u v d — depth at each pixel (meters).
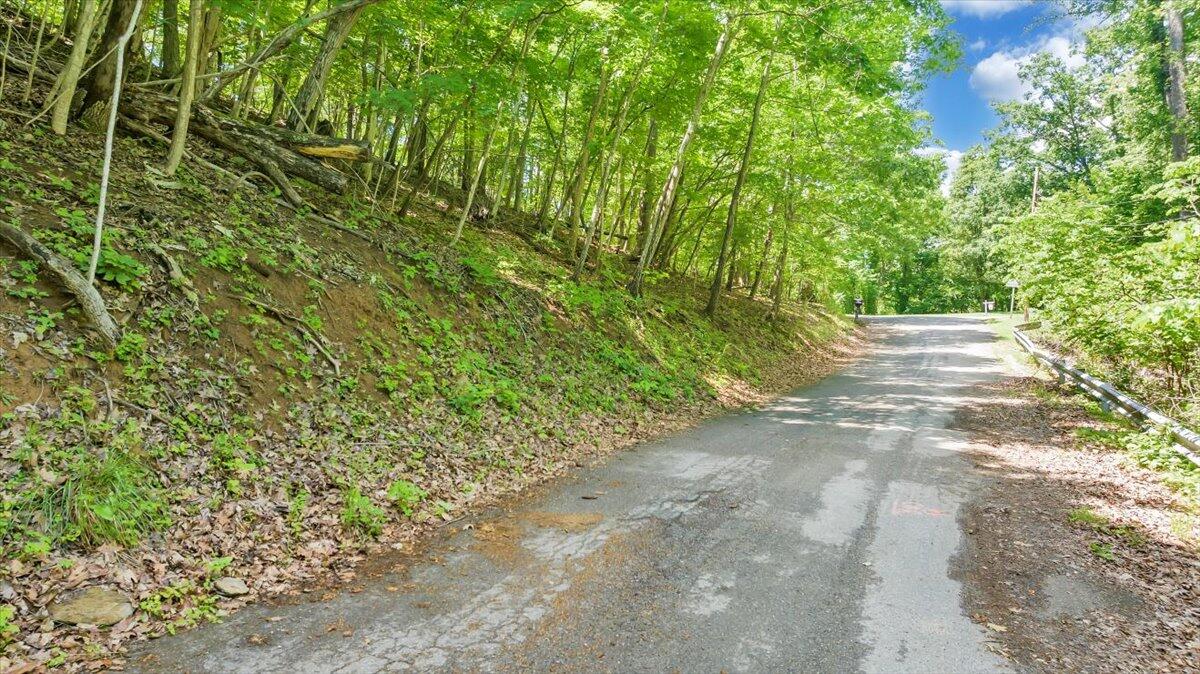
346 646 3.58
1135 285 11.34
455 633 3.79
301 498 5.18
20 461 4.14
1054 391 14.62
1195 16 17.45
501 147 18.86
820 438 9.92
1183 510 6.59
